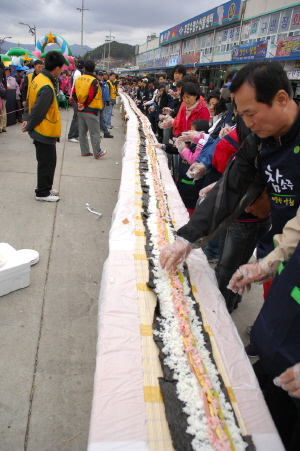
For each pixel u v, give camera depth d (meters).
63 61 3.62
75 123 7.45
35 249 3.13
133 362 1.21
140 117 7.27
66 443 1.57
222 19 17.44
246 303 2.83
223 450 0.93
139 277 1.68
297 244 1.23
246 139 1.50
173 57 26.62
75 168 5.72
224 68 16.69
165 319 1.42
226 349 1.33
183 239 1.62
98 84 5.88
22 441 1.56
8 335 2.14
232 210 1.61
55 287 2.66
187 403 1.07
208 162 2.47
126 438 0.96
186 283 1.66
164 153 4.65
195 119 3.65
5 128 7.68
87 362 2.03
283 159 1.30
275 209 1.46
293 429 1.28
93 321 2.35
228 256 2.22
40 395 1.79
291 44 11.11
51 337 2.18
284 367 1.12
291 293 1.10
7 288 2.48
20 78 9.04
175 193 3.08
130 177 3.29
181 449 0.94
